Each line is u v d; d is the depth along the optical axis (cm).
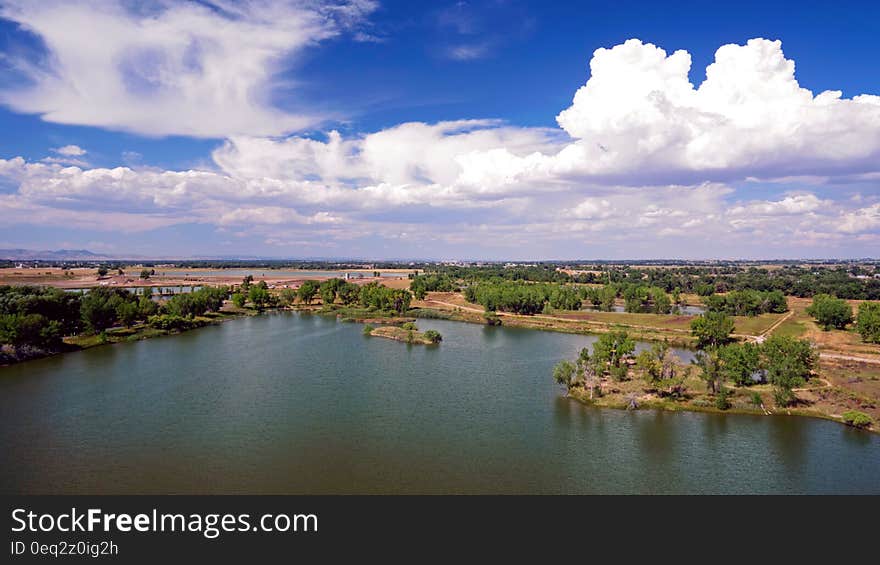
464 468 7212
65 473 6956
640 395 10244
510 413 9400
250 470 7100
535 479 6931
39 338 13800
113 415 9081
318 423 8812
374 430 8519
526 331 18938
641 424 8875
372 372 12356
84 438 8069
